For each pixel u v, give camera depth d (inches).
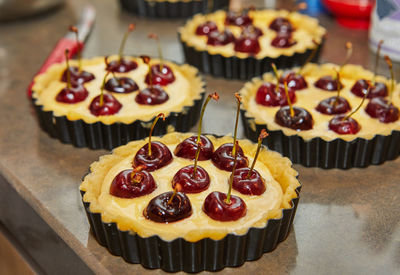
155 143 15.2
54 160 17.7
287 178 14.7
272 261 13.8
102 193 14.4
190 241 12.8
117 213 13.7
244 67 21.3
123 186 14.1
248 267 13.6
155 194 14.2
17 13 26.5
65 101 18.3
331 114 17.6
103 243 14.2
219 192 13.7
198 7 26.6
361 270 13.6
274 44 21.9
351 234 14.6
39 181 16.8
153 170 14.9
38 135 18.9
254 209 13.8
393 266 13.7
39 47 24.7
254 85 19.4
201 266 13.4
